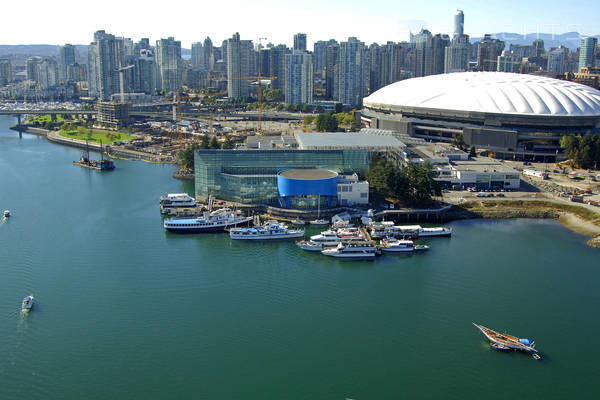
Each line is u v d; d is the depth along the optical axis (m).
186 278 195.38
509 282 193.38
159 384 138.12
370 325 164.75
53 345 154.25
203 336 158.38
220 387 136.88
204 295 182.75
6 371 143.25
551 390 137.00
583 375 142.75
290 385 137.62
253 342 155.62
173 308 174.00
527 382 139.88
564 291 187.00
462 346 154.62
